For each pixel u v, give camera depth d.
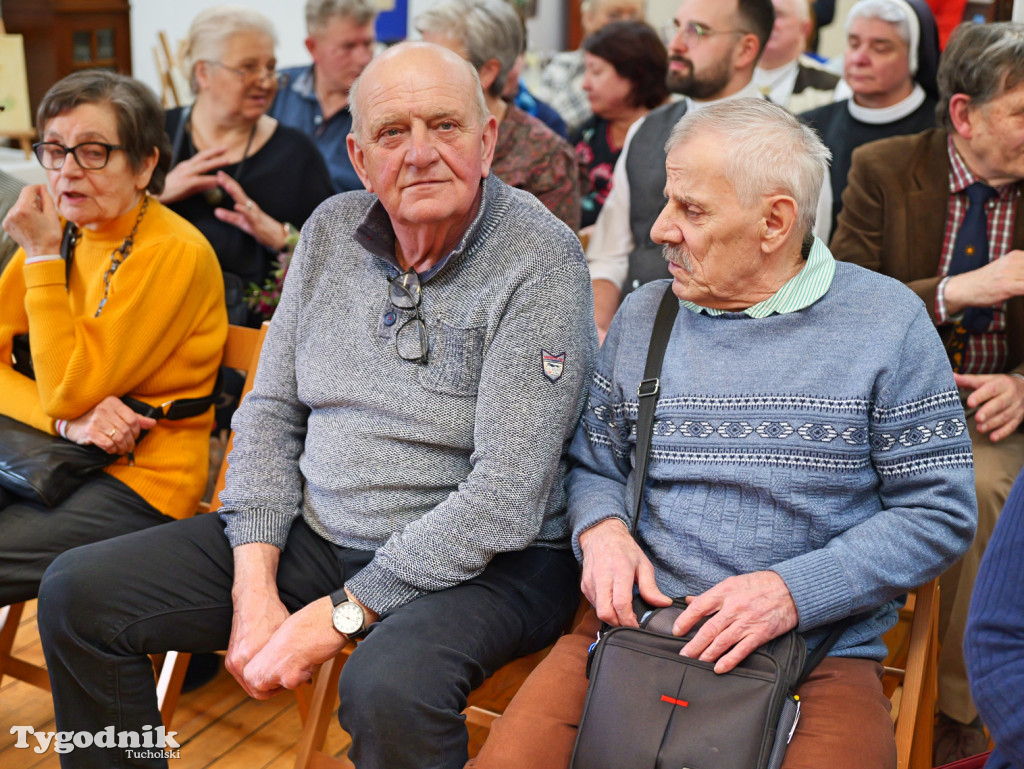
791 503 1.41
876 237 2.17
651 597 1.42
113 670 1.57
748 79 2.71
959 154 2.06
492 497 1.52
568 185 2.72
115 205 1.96
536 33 6.37
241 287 2.59
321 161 2.79
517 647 1.56
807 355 1.42
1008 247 2.04
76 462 1.90
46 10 3.64
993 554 1.00
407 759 1.37
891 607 1.49
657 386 1.51
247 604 1.58
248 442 1.74
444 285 1.62
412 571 1.51
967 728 1.87
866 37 2.54
